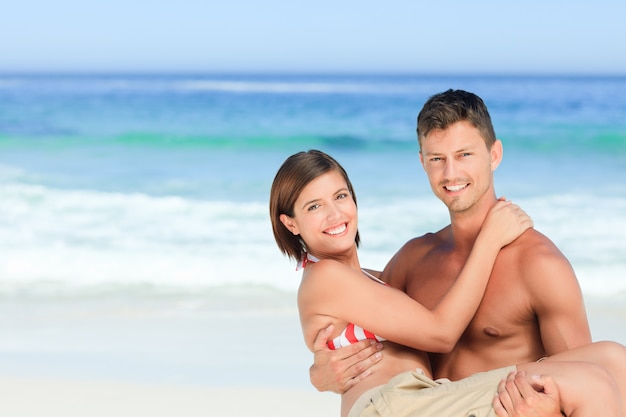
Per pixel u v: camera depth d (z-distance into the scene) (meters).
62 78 84.12
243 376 6.16
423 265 3.92
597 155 18.44
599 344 3.13
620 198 13.16
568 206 12.64
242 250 10.11
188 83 66.12
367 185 14.90
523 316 3.47
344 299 3.57
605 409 2.91
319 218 3.71
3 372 6.33
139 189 15.42
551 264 3.37
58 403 5.66
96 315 7.86
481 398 3.02
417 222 11.59
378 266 9.55
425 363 3.71
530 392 2.91
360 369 3.54
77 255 10.07
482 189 3.56
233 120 28.11
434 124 3.53
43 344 7.03
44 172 17.95
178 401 5.66
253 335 7.12
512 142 20.58
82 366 6.45
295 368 6.30
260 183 16.03
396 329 3.52
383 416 3.16
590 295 8.26
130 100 36.75
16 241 10.84
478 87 48.62
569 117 24.72
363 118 28.38
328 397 5.73
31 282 9.06
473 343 3.64
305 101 34.69
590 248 9.96
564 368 2.98
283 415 5.41
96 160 20.09
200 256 9.87
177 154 21.17
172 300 8.29
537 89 40.72
